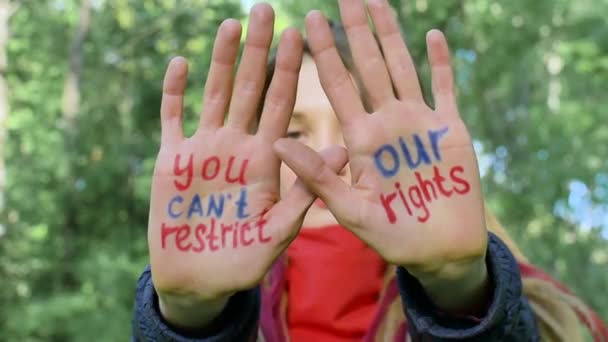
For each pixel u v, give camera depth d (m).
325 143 1.83
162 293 1.35
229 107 1.42
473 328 1.33
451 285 1.33
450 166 1.35
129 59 12.38
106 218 12.23
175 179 1.38
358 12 1.42
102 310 9.84
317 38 1.41
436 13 10.88
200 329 1.38
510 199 11.52
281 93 1.41
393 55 1.41
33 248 11.16
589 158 11.23
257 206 1.37
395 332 1.62
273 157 1.39
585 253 11.39
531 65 12.51
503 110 12.97
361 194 1.35
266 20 1.42
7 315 9.95
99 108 12.57
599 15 11.28
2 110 8.43
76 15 12.58
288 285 1.78
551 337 1.72
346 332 1.70
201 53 11.22
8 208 10.81
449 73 1.41
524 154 12.21
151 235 1.36
